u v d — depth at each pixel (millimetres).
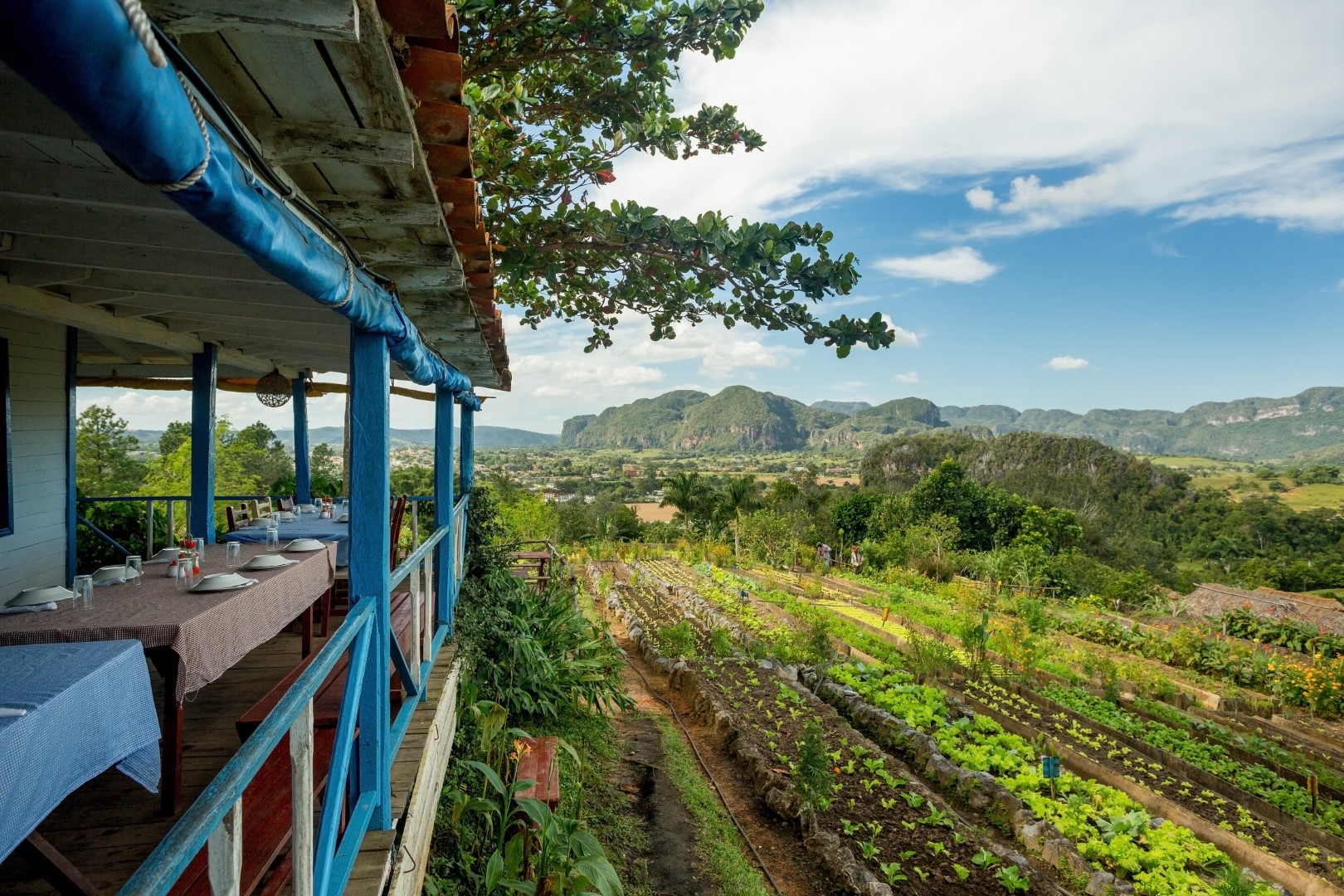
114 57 810
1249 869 6512
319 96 1870
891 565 27250
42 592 3475
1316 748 10641
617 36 6230
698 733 9438
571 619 10156
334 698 3684
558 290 7824
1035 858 6680
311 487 12312
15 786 1582
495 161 6324
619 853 6109
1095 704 11352
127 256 2855
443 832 4719
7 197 2131
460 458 9805
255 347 7312
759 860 6387
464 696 5910
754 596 20109
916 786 7426
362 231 2891
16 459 5750
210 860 1461
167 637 3117
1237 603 22406
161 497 7500
